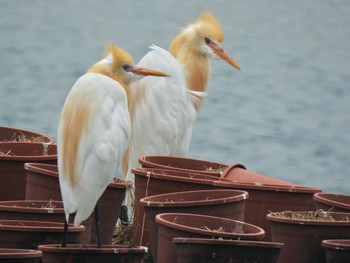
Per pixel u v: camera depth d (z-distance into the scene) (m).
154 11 79.88
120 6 82.19
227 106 41.88
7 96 40.16
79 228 8.76
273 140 35.22
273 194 9.88
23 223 8.81
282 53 61.09
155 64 13.23
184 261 8.05
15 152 11.25
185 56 14.69
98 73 9.37
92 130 8.48
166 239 8.48
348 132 38.16
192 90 14.50
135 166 12.99
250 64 55.88
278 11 85.81
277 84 49.38
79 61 52.56
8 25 67.25
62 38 62.19
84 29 67.38
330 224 8.93
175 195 9.42
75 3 83.12
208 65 14.80
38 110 37.25
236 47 63.03
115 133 8.64
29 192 10.01
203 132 35.59
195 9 82.94
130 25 70.62
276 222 9.12
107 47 10.61
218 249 7.97
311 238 8.98
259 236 8.38
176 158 11.33
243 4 88.94
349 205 9.53
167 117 13.11
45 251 8.12
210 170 11.30
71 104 8.55
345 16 85.62
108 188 9.87
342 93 48.44
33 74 47.19
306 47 64.81
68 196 8.34
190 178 9.82
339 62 58.59
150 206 9.10
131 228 11.27
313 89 48.56
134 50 59.31
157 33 66.88
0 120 35.28
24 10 76.38
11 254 7.53
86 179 8.38
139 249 8.23
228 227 8.79
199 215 8.81
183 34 14.79
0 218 9.03
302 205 9.95
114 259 8.09
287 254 9.05
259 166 31.02
